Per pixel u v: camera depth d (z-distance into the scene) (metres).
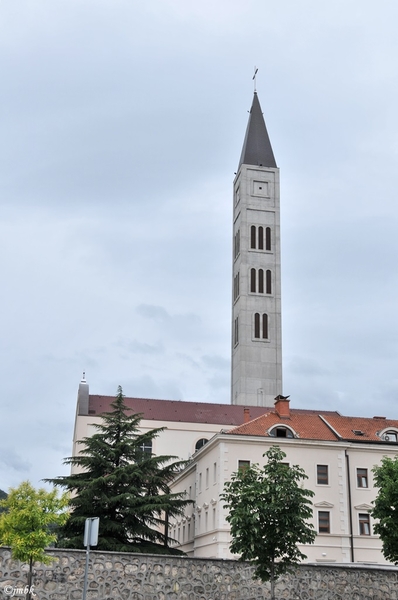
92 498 46.41
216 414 95.12
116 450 48.94
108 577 29.02
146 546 46.62
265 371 105.69
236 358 108.75
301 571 31.36
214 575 30.41
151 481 49.09
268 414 59.34
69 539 43.44
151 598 29.33
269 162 117.38
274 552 29.38
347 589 31.61
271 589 29.30
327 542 53.75
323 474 55.72
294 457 55.41
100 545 43.75
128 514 46.44
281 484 29.84
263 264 111.12
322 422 60.22
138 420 52.28
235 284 114.00
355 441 56.84
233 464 54.12
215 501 54.38
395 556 35.28
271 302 109.19
